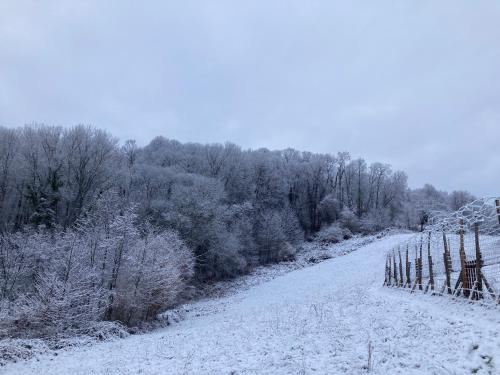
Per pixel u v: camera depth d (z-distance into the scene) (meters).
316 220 93.88
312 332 15.38
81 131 54.59
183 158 84.75
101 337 24.27
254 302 37.84
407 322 14.04
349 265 47.75
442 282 18.77
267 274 57.59
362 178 104.06
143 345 19.11
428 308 15.20
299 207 94.00
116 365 14.91
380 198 102.44
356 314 17.17
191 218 52.62
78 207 48.84
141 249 31.19
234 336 17.50
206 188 57.62
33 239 31.44
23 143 51.84
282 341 14.73
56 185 49.94
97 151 53.03
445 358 10.34
